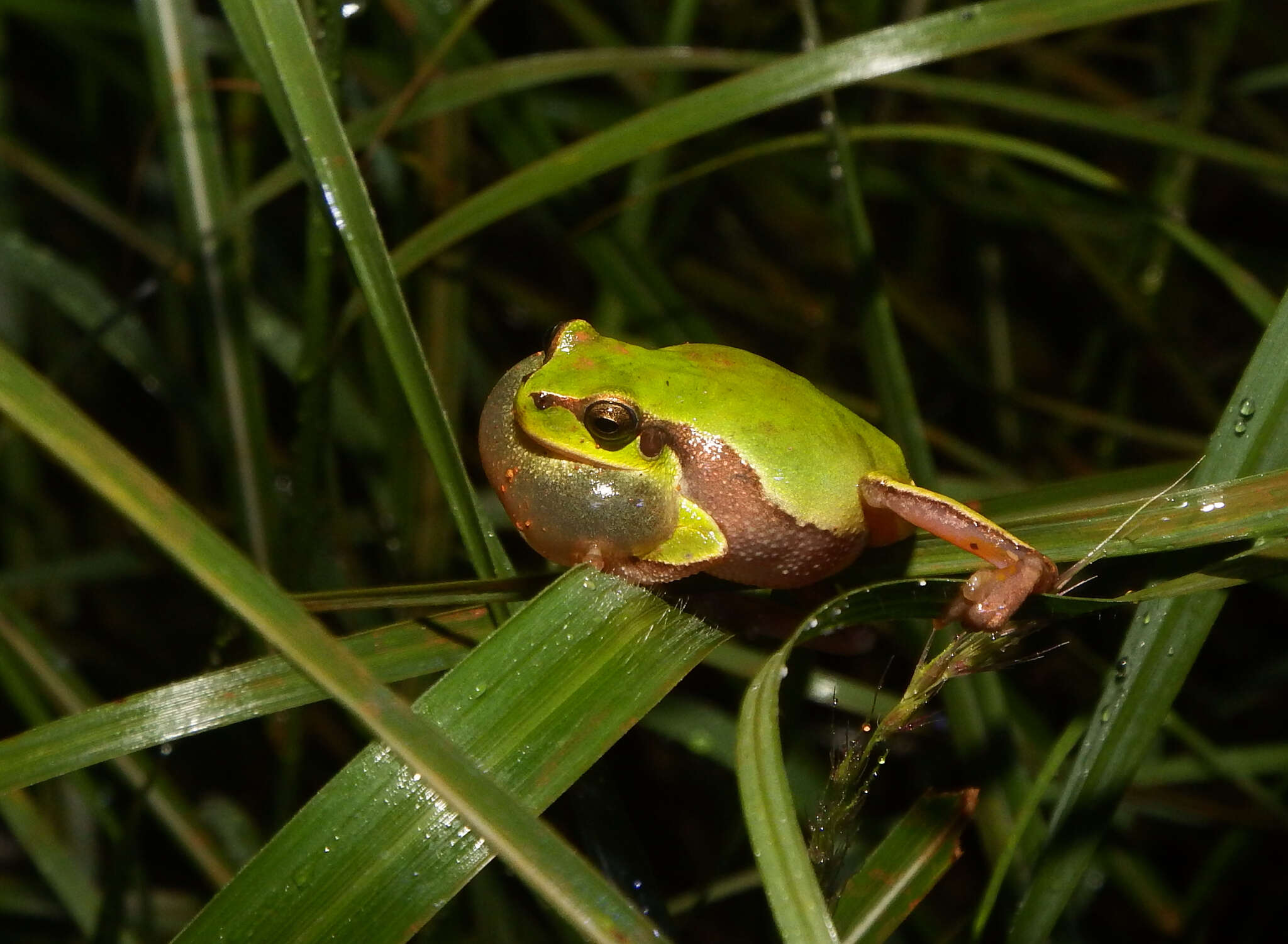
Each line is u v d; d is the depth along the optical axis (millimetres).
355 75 463
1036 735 428
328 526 447
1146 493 390
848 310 579
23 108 596
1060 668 442
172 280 527
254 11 372
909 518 373
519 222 590
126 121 592
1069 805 377
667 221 491
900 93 576
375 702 346
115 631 537
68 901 424
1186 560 371
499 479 379
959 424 571
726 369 382
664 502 375
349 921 353
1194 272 597
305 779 461
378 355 446
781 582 379
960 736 400
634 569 376
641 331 442
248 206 427
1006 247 616
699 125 404
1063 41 602
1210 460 372
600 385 375
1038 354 596
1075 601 365
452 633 374
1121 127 429
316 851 354
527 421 376
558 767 358
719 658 421
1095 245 583
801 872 348
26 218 574
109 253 580
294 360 488
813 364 571
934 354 576
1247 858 447
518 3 597
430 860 354
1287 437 370
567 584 365
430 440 372
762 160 549
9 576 476
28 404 345
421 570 448
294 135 381
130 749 362
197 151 434
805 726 430
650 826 468
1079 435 559
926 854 375
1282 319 370
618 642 364
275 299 506
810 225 568
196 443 542
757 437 375
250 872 353
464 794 346
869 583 383
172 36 433
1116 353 580
